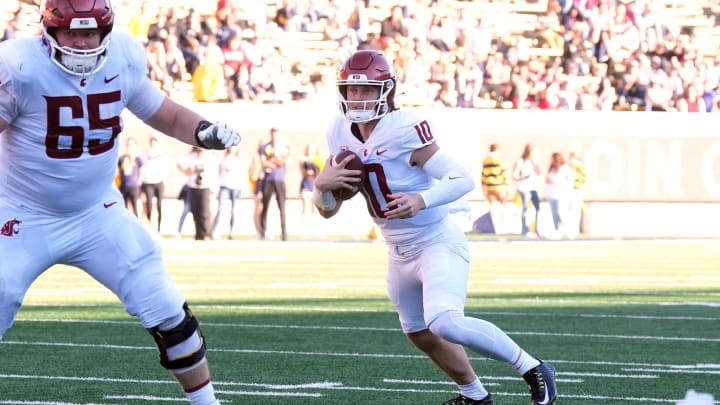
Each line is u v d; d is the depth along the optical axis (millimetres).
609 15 88688
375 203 18188
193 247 62906
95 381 22031
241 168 68188
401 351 26328
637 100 86250
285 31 83000
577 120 80625
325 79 81938
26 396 20344
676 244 72625
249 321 31734
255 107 74500
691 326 31500
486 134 79000
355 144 18016
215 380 22266
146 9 79938
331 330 29938
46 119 15273
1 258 15555
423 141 17688
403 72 80688
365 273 48250
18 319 31531
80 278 46156
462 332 17547
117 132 15883
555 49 88000
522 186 75312
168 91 76188
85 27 14719
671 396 21031
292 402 20062
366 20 84062
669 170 82250
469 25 84062
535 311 34844
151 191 66938
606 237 78688
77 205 15805
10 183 15727
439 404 20031
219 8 78250
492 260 57000
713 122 83062
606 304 37219
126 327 30031
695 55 89438
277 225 75062
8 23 73625
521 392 21500
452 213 18656
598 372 23641
